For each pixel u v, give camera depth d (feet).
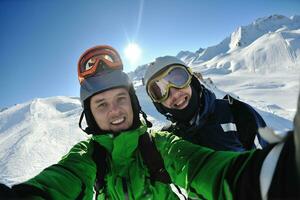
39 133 55.36
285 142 2.95
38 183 4.59
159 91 12.59
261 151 3.49
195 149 5.24
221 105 12.07
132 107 7.06
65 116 72.90
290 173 2.69
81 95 7.11
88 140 7.03
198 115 11.71
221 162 4.22
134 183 6.41
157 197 6.42
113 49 7.50
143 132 6.75
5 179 32.14
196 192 4.40
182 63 12.69
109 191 6.52
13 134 59.98
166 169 6.15
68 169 5.47
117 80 6.77
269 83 252.62
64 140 49.49
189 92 12.00
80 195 5.28
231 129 11.44
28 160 39.45
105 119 6.77
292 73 377.71
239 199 3.43
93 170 6.24
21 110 87.92
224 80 328.70
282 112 75.00
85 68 7.15
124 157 6.56
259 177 3.20
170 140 6.40
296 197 2.61
